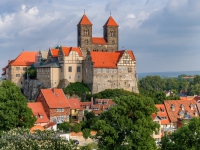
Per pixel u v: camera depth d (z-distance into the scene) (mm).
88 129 156000
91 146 136000
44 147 89438
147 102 118688
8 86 150375
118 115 115000
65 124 170875
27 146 88812
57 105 179250
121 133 115375
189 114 185875
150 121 116812
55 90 186250
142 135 111500
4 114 135250
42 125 171750
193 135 109312
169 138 115438
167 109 186125
